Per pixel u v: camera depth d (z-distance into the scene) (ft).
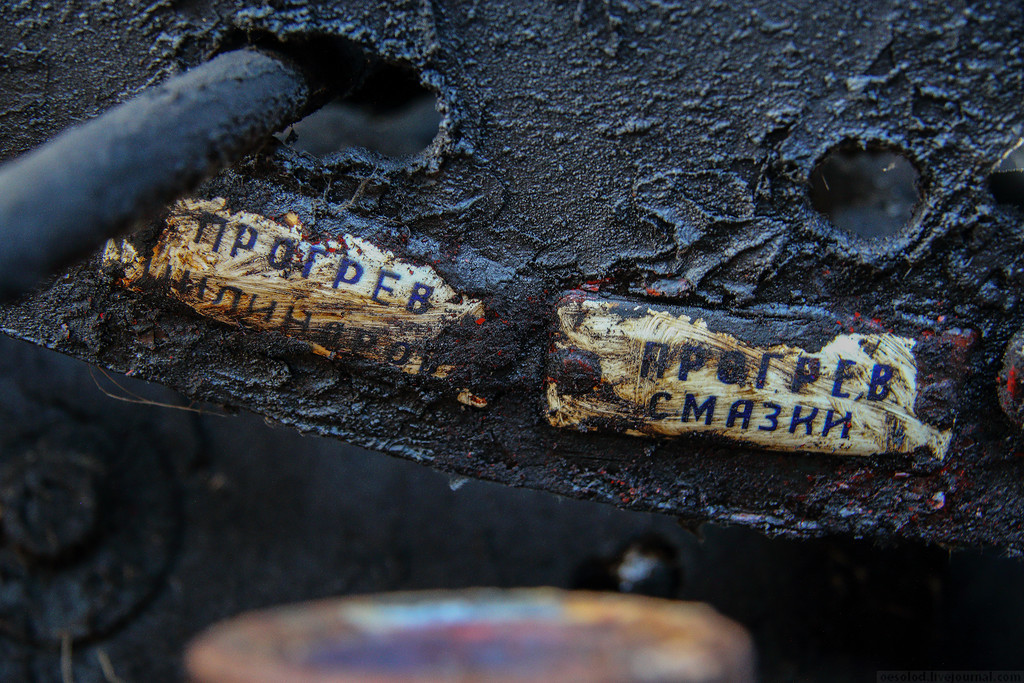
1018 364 1.13
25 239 0.92
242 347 1.19
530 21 1.14
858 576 1.51
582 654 0.90
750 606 1.53
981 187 1.14
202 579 1.55
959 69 1.12
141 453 1.56
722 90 1.14
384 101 1.26
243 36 1.16
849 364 1.16
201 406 1.39
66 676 1.53
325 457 1.57
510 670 0.84
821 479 1.18
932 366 1.16
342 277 1.17
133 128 0.98
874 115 1.13
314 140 1.38
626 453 1.19
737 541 1.54
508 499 1.56
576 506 1.56
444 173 1.17
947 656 1.47
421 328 1.18
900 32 1.12
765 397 1.16
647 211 1.16
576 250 1.18
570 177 1.17
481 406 1.19
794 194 1.15
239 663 0.87
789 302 1.16
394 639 0.92
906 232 1.15
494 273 1.18
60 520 1.53
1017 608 1.47
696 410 1.16
